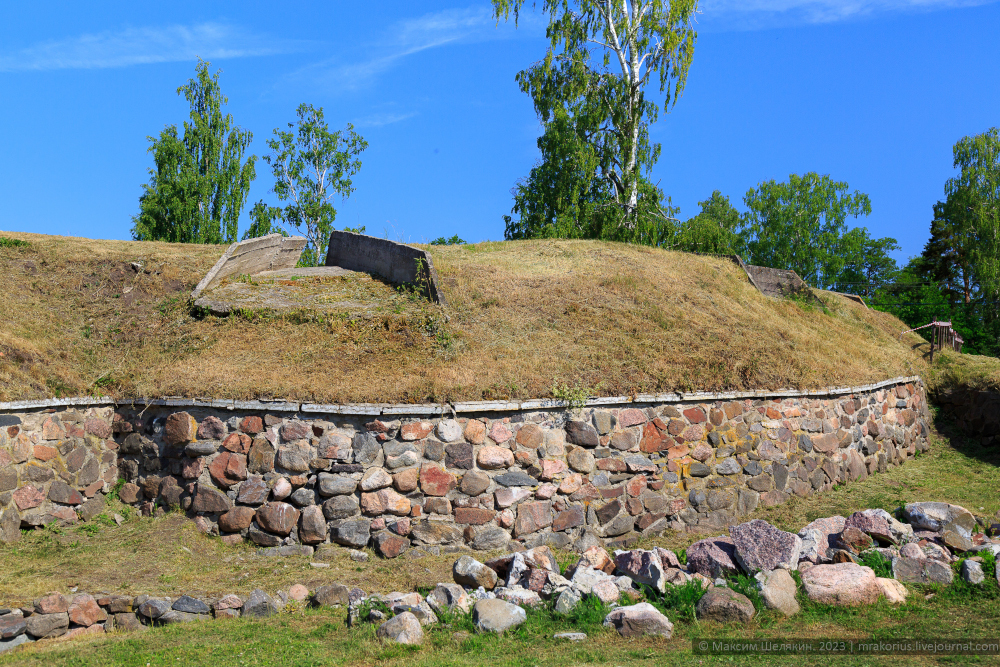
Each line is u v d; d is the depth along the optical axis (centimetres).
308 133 3247
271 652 615
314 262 3164
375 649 614
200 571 870
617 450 1062
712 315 1522
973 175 4144
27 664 598
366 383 1048
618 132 2950
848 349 1647
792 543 733
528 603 702
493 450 998
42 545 901
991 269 3941
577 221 2911
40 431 962
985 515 1119
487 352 1190
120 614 724
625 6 2919
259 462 973
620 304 1459
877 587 689
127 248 1678
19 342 1104
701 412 1138
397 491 962
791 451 1234
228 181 3142
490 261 1723
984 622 632
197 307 1317
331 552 930
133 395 1061
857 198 4788
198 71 3131
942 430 1695
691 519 1096
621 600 696
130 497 1036
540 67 2931
